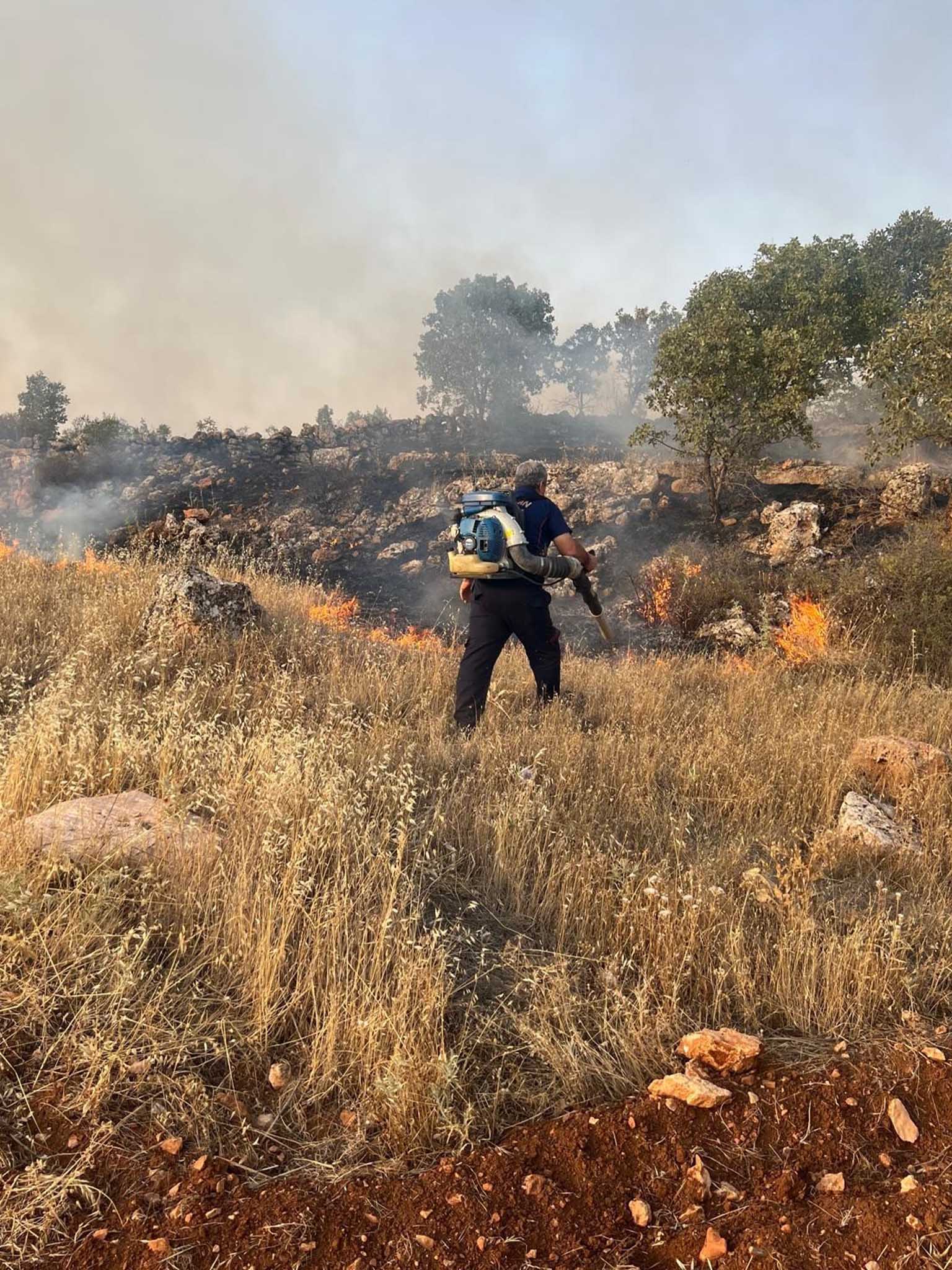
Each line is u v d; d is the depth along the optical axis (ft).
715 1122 6.73
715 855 11.87
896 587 36.37
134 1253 5.33
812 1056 7.59
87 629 18.92
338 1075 7.02
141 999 7.38
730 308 62.03
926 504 57.93
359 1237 5.55
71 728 12.48
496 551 16.52
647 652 45.06
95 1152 6.02
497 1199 5.91
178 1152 6.14
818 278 68.33
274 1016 7.48
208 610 20.22
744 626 45.96
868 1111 6.88
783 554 56.29
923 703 21.63
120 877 8.68
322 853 10.00
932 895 11.08
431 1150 6.36
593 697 20.07
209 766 11.82
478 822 11.75
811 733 16.79
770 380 60.18
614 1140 6.50
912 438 47.70
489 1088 7.03
